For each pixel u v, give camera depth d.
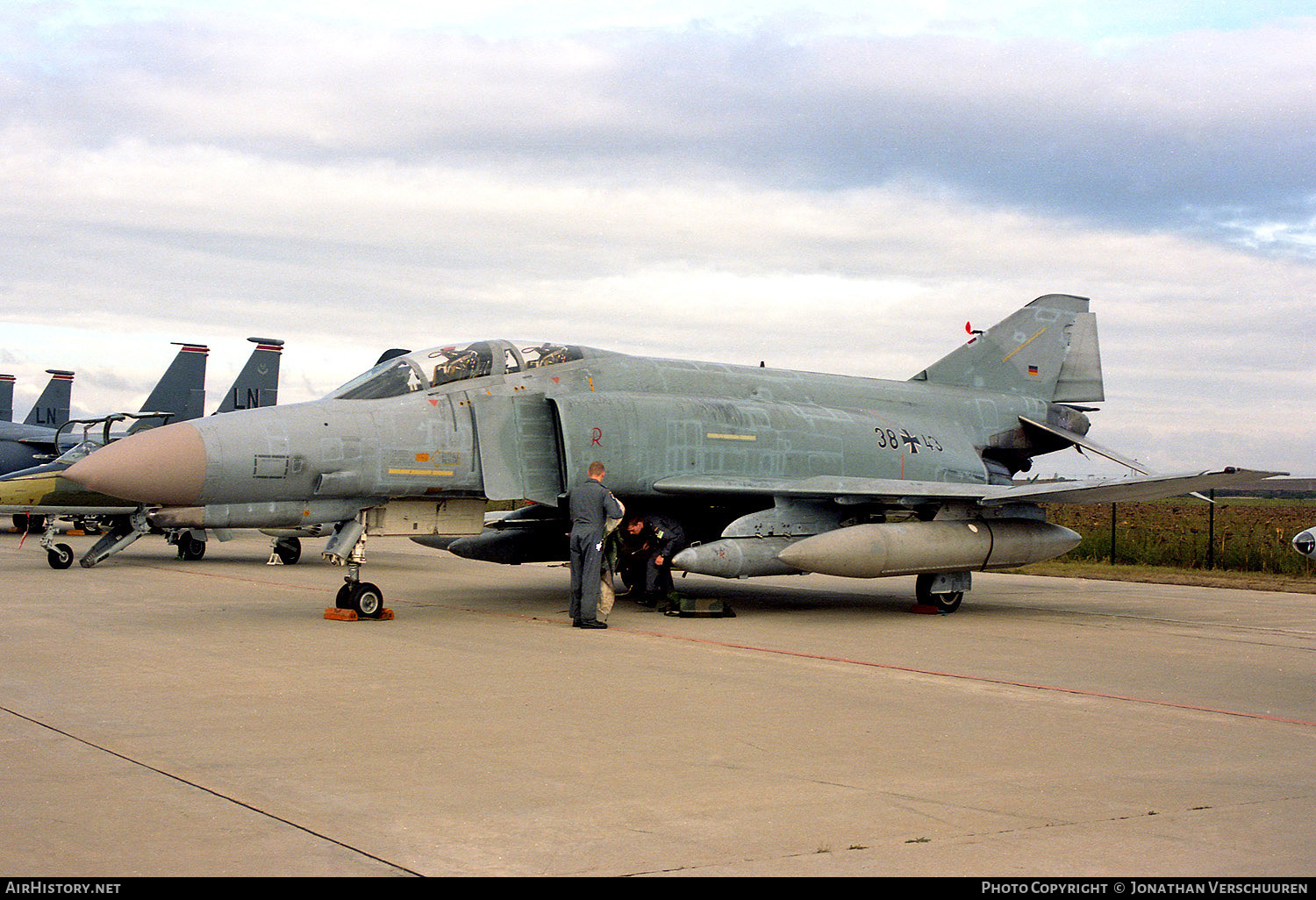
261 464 10.75
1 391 40.56
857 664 9.02
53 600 12.97
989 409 16.83
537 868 3.96
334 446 11.18
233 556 22.11
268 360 29.39
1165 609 14.47
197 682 7.52
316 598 13.47
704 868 3.99
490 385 12.50
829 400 15.26
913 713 6.99
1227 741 6.39
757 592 15.88
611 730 6.30
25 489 17.58
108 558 20.83
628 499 13.34
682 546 13.05
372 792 4.91
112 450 10.29
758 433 13.70
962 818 4.69
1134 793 5.16
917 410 16.03
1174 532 28.80
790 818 4.64
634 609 13.26
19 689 7.19
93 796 4.75
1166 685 8.38
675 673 8.34
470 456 12.09
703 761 5.60
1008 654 9.82
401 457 11.59
